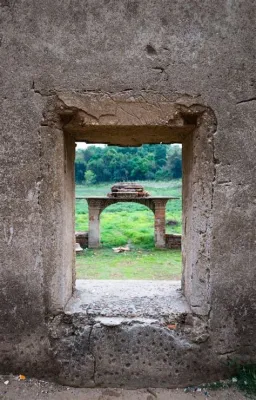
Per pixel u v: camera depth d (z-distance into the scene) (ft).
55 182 7.31
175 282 10.05
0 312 7.38
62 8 7.13
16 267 7.34
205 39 7.13
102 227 46.09
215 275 7.31
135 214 57.11
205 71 7.14
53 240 7.34
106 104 7.19
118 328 7.38
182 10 7.13
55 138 7.28
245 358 7.39
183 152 9.05
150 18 7.13
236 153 7.20
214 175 7.23
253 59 7.16
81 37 7.13
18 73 7.18
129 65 7.15
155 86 7.16
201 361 7.40
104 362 7.39
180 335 7.40
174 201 69.21
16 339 7.40
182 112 7.20
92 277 23.17
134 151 108.88
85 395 7.16
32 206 7.27
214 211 7.25
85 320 7.45
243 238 7.27
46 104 7.20
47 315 7.38
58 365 7.36
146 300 8.34
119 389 7.36
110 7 7.12
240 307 7.34
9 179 7.26
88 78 7.16
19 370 7.43
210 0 7.12
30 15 7.14
